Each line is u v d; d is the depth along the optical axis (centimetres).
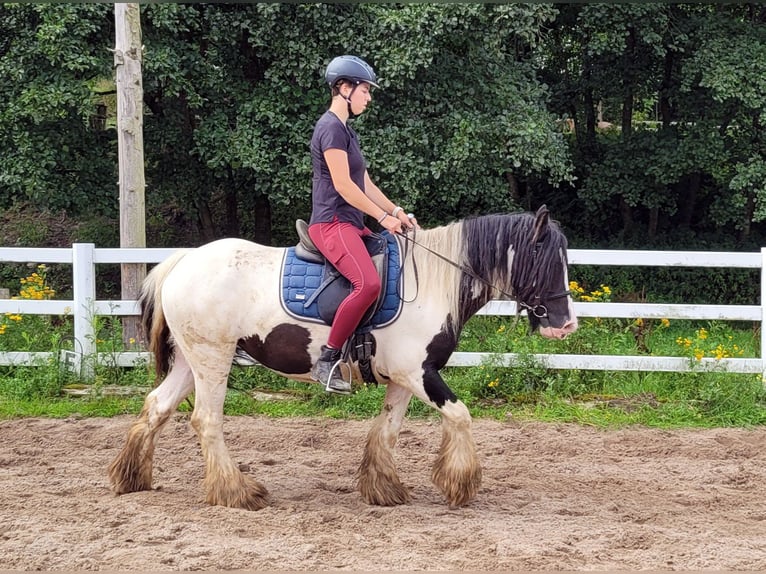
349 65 456
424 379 468
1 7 1062
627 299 1372
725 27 1292
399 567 388
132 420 714
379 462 500
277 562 391
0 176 1109
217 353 480
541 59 1495
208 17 1115
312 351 470
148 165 1331
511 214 483
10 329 864
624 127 1484
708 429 707
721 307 773
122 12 841
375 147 1102
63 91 1046
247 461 598
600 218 1569
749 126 1322
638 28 1277
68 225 1553
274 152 1129
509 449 646
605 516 481
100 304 812
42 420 711
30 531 430
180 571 380
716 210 1402
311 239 468
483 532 438
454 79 1155
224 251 485
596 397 770
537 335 820
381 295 463
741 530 461
